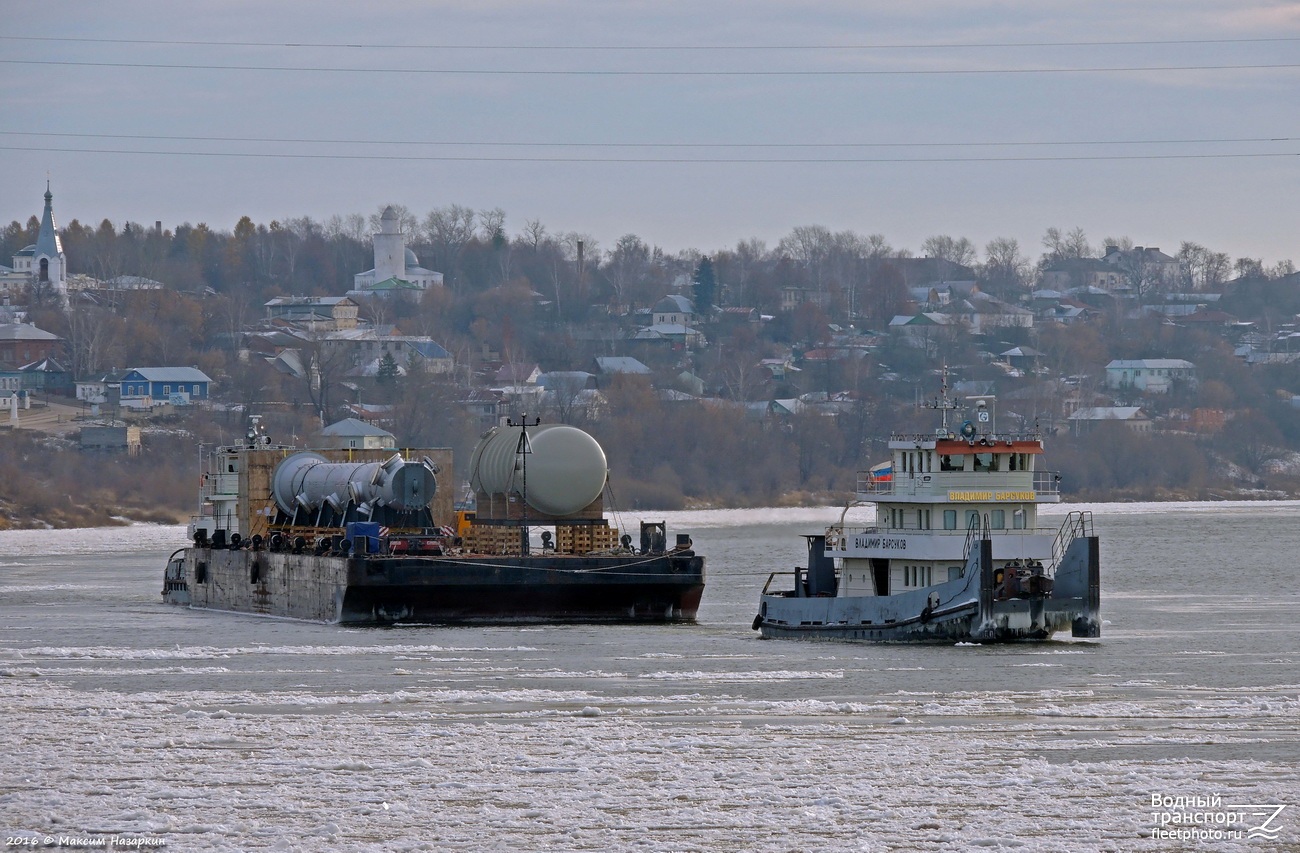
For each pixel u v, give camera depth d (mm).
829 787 184250
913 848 163375
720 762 196625
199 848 163500
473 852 162375
